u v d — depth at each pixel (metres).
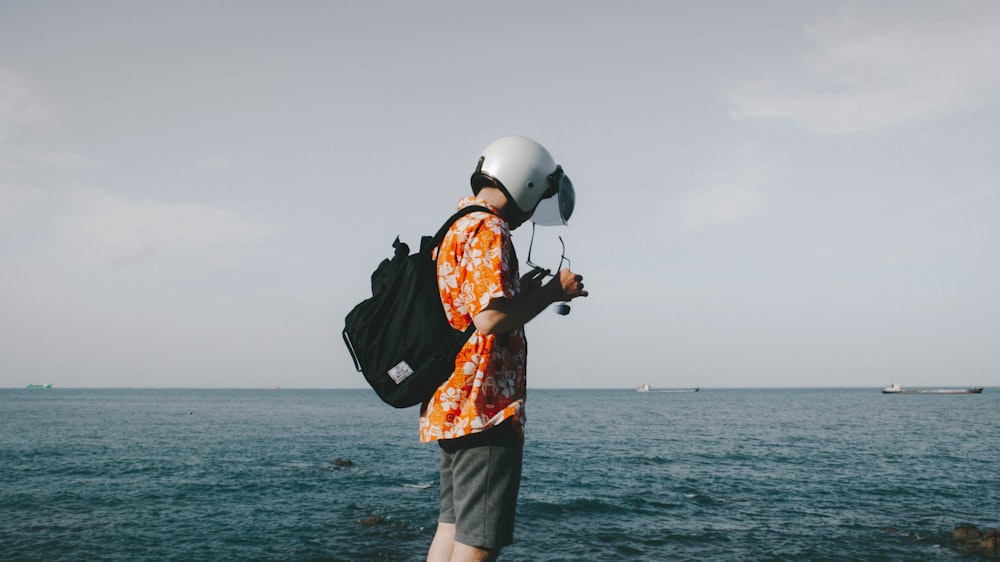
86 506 16.88
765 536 14.02
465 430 2.19
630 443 38.16
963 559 12.23
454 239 2.26
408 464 27.36
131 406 103.75
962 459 28.81
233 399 165.75
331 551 12.48
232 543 13.02
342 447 35.12
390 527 14.67
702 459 29.30
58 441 36.94
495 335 2.25
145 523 14.84
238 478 22.56
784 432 47.19
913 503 18.11
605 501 18.17
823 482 22.06
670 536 14.02
